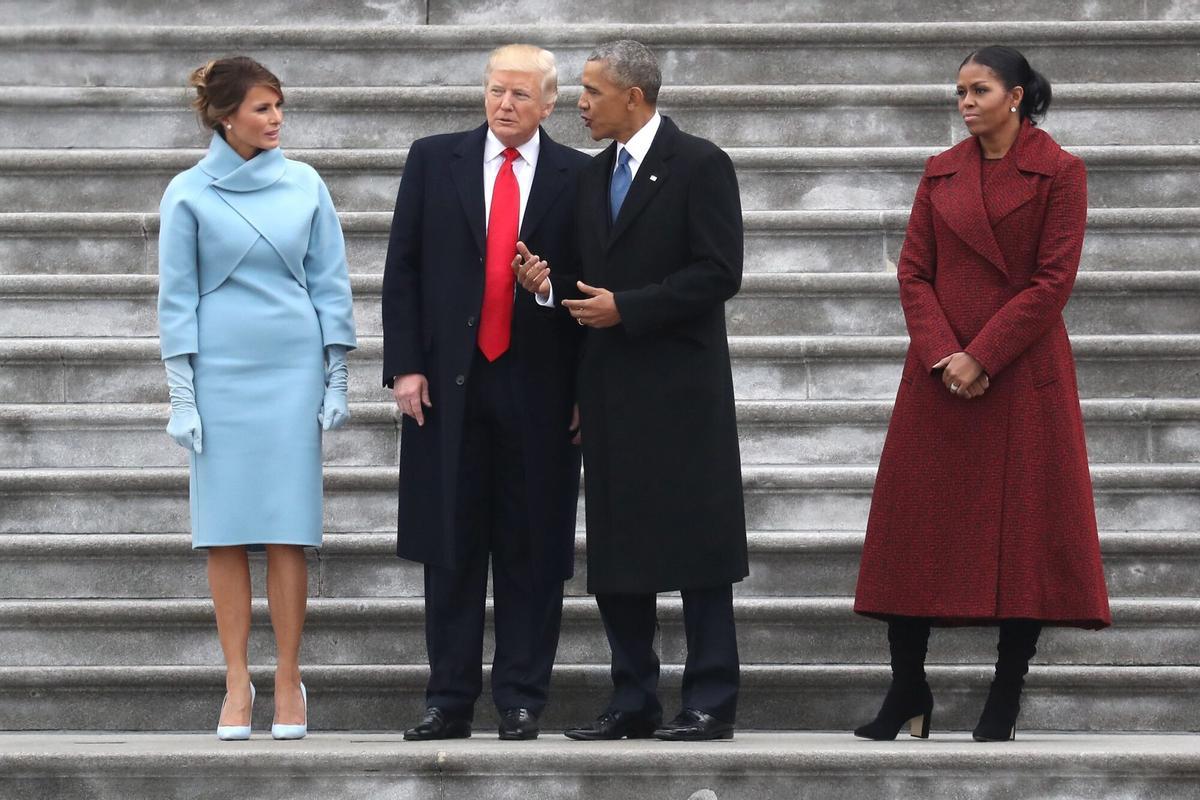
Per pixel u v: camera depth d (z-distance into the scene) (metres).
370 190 27.97
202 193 19.88
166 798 17.23
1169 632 21.56
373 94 29.11
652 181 19.66
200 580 22.55
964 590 19.05
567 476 20.14
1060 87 28.77
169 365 19.62
